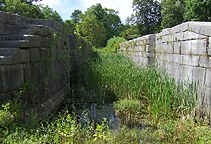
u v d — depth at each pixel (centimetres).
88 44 1250
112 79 623
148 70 610
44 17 2655
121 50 1697
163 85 462
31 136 271
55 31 507
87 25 3875
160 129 372
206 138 302
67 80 670
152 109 439
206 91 369
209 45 360
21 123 325
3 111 283
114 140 342
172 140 331
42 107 406
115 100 589
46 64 433
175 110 429
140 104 488
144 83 564
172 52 550
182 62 477
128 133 377
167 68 596
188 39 442
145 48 785
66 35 656
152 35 743
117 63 833
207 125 356
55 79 503
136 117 461
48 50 437
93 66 766
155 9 3500
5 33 370
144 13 3503
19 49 323
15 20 404
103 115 476
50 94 459
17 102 319
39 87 394
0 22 358
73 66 851
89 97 588
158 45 706
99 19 4803
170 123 363
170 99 437
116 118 458
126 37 3828
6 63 294
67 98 603
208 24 371
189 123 362
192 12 2369
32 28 398
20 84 326
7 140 247
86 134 332
